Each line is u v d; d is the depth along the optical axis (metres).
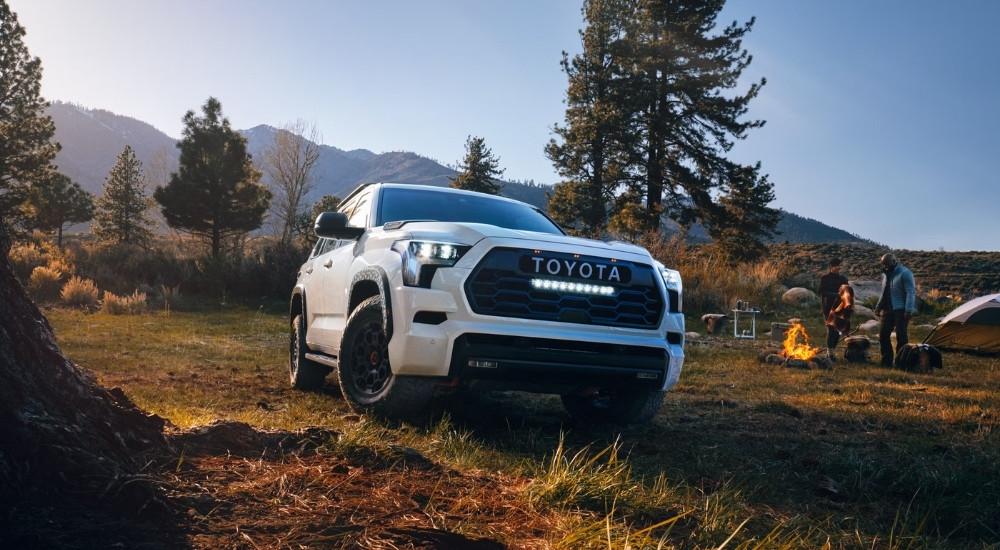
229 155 40.56
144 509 2.07
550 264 4.56
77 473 2.09
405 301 4.46
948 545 3.02
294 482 2.62
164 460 2.55
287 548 2.01
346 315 5.31
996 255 76.31
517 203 6.38
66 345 9.65
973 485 3.89
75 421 2.31
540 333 4.42
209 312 17.61
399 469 3.09
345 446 3.14
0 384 2.09
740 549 2.53
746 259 40.56
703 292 21.00
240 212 40.34
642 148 41.56
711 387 8.16
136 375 7.14
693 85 40.62
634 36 41.56
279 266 21.52
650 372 4.76
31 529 1.80
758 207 40.72
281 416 4.91
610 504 2.93
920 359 11.07
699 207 41.31
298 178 55.69
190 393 6.00
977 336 13.87
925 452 4.82
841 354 13.13
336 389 6.75
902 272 11.86
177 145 40.81
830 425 5.92
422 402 4.66
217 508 2.23
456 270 4.45
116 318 14.74
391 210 5.68
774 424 5.86
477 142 59.66
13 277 2.31
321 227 5.41
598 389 5.49
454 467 3.42
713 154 41.66
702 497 3.40
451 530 2.36
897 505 3.62
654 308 4.86
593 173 42.66
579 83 42.34
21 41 39.19
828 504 3.55
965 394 8.22
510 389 4.70
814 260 71.31
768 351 11.73
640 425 5.56
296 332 6.77
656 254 22.88
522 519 2.62
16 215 41.09
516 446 4.36
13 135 38.97
